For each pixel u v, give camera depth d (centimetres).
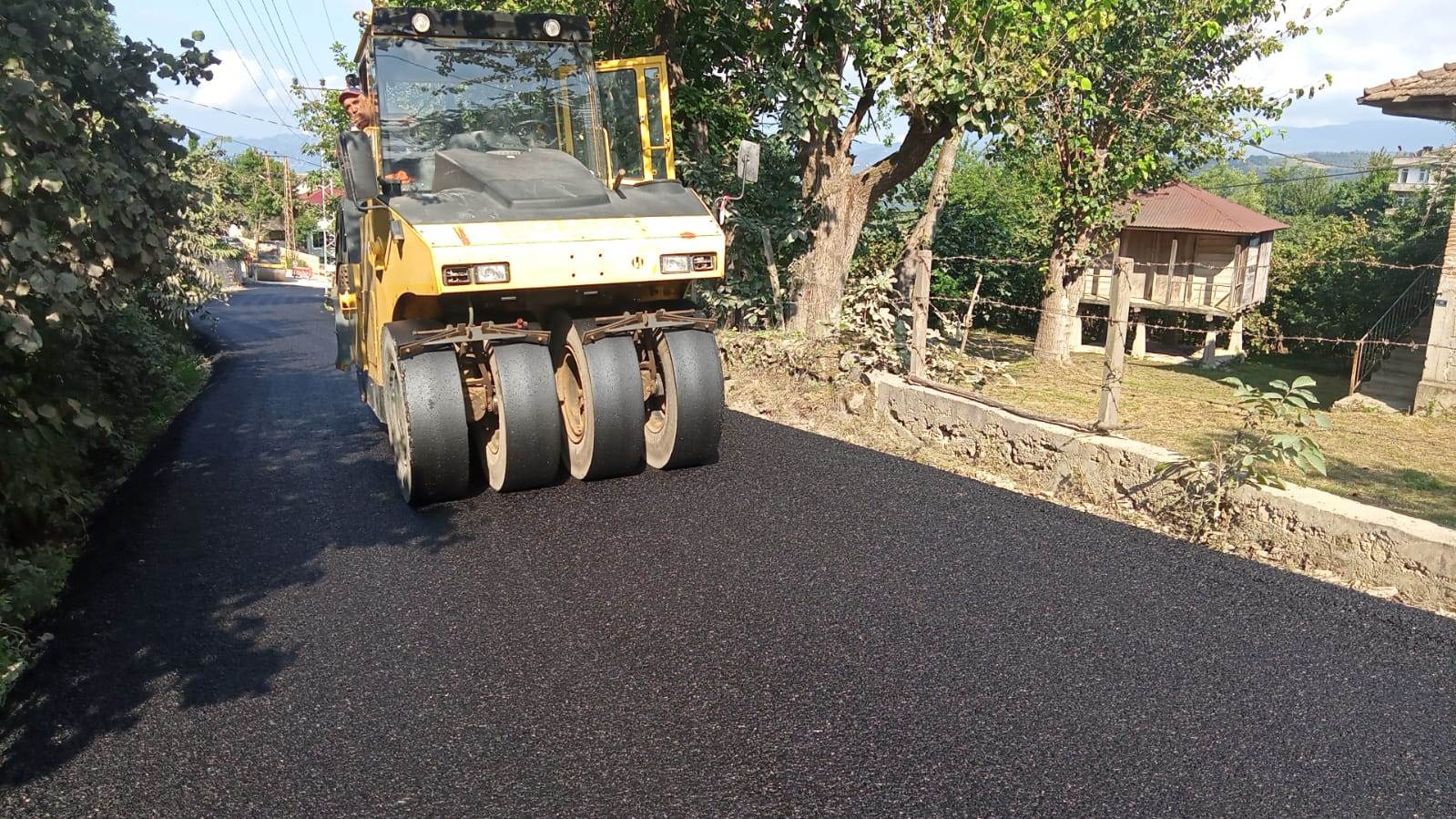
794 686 363
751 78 1252
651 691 364
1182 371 1870
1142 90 1555
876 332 853
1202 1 1449
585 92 656
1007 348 1970
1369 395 1358
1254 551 511
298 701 369
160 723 357
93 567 527
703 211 621
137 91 579
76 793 317
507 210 571
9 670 403
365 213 687
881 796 296
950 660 381
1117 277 627
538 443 595
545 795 303
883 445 758
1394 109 1338
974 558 486
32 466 568
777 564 483
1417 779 303
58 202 514
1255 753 316
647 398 661
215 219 2003
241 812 303
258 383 1306
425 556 517
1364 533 463
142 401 963
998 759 314
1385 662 377
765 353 986
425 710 357
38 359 616
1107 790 297
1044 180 1753
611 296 633
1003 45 986
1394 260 1888
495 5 1238
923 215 1369
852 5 999
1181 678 365
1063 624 411
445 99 628
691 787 304
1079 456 614
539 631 418
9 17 504
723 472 645
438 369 587
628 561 494
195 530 586
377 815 297
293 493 660
